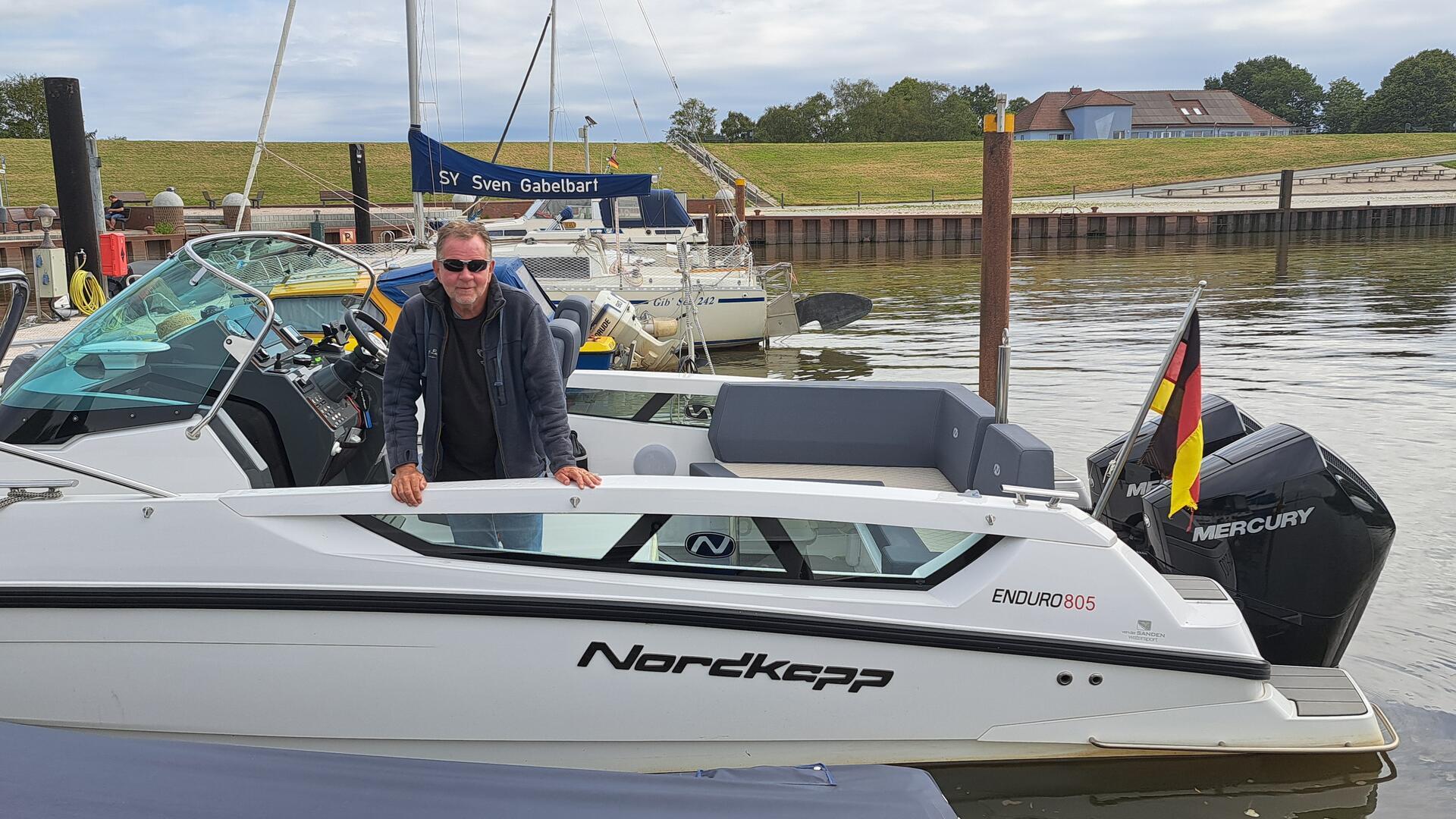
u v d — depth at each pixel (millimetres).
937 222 41781
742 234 19438
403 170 49531
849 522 3115
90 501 3055
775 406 4758
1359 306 17047
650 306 13367
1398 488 6570
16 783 2303
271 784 2393
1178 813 3113
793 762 3178
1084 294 20156
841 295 15188
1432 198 47344
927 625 3084
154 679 3037
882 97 98125
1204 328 14586
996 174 7234
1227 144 68562
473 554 3078
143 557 3020
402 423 3172
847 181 58312
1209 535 3672
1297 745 3244
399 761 2527
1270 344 12883
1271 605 3664
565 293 13094
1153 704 3193
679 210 18812
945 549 3148
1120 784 3221
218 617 3006
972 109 114688
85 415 3422
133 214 25875
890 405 4691
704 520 3104
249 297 3652
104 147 47156
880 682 3117
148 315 3570
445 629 3020
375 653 3031
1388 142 69125
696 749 3152
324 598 2986
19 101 71938
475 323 3162
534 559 3084
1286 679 3535
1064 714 3180
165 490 3406
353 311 4066
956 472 4348
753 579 3121
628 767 3160
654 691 3078
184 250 3770
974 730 3178
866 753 3195
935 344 14141
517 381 3191
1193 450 3428
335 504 3051
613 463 4914
